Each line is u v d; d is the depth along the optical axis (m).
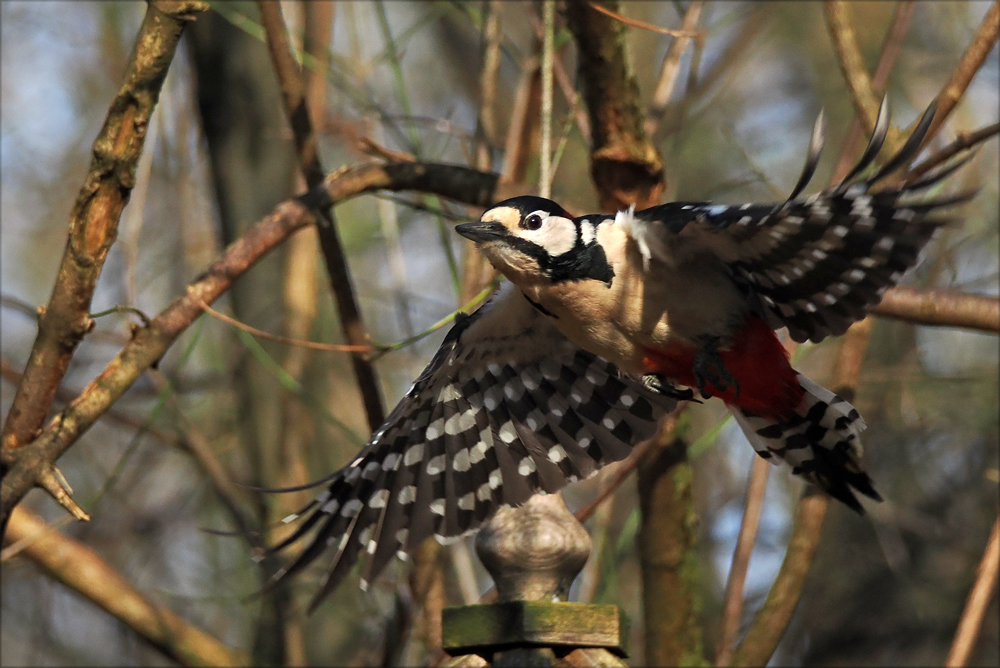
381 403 8.78
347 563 7.37
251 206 10.88
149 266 12.77
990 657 13.84
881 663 14.29
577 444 8.08
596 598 9.13
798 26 15.73
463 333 7.98
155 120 9.63
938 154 8.02
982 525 14.01
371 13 11.02
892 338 13.42
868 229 6.00
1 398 14.44
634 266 7.11
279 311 10.94
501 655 5.50
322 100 10.57
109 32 13.79
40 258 14.94
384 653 9.18
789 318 6.84
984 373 12.59
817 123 5.82
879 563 14.53
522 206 7.26
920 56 14.93
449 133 10.02
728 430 13.96
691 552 8.84
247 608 12.59
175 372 8.88
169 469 14.77
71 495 7.01
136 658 14.36
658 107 9.53
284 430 10.64
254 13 11.12
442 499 7.82
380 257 14.24
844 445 7.58
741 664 8.54
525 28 14.91
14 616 14.58
